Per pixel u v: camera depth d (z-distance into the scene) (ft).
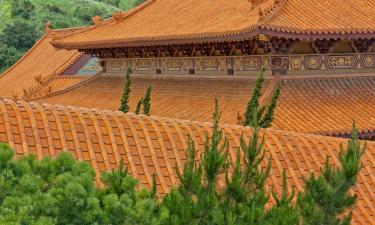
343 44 112.16
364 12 111.04
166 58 135.95
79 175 37.22
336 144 67.31
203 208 39.81
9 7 436.35
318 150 65.10
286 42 105.19
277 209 40.83
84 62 210.18
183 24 126.93
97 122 57.21
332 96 106.93
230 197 41.19
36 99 164.45
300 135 67.26
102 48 149.89
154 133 58.75
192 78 127.75
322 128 94.53
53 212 34.88
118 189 38.75
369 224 58.59
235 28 101.81
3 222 32.50
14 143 51.29
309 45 108.99
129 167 54.29
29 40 377.30
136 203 37.47
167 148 57.72
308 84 108.37
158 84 136.67
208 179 40.93
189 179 40.63
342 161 44.21
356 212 59.67
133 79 147.84
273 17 100.01
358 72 113.50
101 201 37.76
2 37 375.25
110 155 54.60
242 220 40.14
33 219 33.94
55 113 56.29
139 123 59.47
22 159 37.50
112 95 148.25
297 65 107.96
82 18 454.81
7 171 35.60
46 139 53.11
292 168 61.52
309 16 104.68
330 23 103.60
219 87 117.80
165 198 40.57
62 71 205.77
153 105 125.49
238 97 109.81
